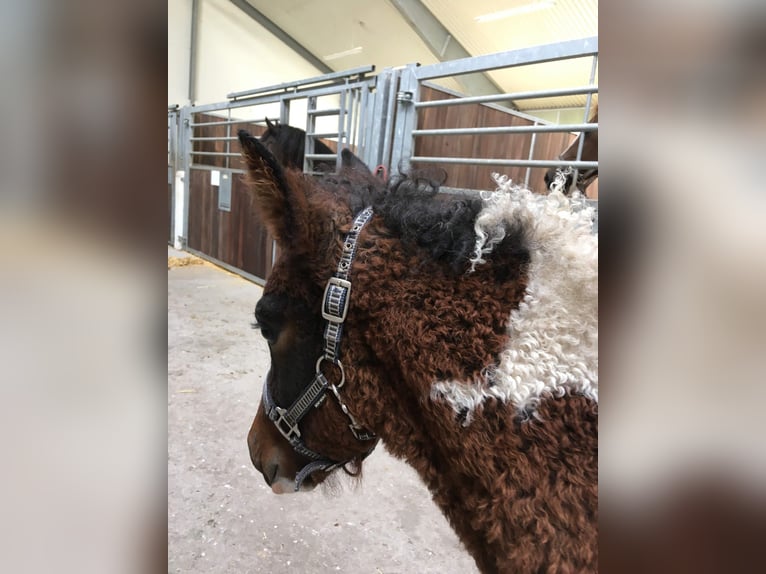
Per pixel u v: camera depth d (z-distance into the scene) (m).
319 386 0.89
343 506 2.08
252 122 5.82
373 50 10.48
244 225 5.82
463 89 10.65
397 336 0.78
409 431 0.84
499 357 0.72
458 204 0.85
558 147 5.40
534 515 0.70
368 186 0.97
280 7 9.84
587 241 0.76
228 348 3.62
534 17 8.27
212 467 2.24
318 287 0.86
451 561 1.80
